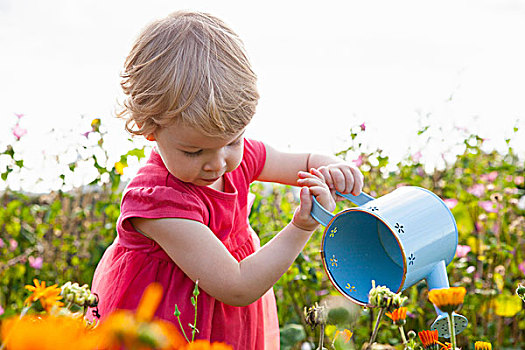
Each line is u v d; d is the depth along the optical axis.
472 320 2.46
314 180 1.37
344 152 2.96
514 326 2.50
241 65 1.25
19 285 3.02
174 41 1.23
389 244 1.36
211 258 1.29
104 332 0.49
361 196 1.45
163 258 1.39
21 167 3.11
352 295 1.26
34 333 0.42
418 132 3.00
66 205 3.29
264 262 1.31
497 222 2.71
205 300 1.39
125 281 1.39
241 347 1.44
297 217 1.33
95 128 2.99
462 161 3.07
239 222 1.54
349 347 1.16
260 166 1.61
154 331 0.49
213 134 1.18
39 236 3.20
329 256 1.28
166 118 1.18
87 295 1.01
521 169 3.00
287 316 2.55
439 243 1.24
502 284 2.41
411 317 2.37
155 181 1.37
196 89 1.17
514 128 3.02
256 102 1.26
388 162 2.97
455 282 2.60
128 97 1.27
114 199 3.01
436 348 1.06
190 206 1.32
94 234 3.13
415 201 1.27
